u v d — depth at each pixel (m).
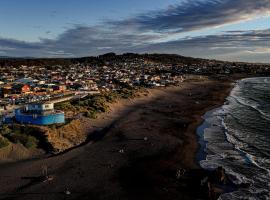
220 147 56.38
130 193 38.38
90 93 120.88
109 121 77.31
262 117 84.62
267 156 51.72
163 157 50.94
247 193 37.88
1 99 101.31
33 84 143.50
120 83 165.12
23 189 39.19
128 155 51.84
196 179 42.06
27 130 56.03
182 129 70.31
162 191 38.91
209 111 94.81
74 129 63.50
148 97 127.31
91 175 43.53
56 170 45.22
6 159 49.16
